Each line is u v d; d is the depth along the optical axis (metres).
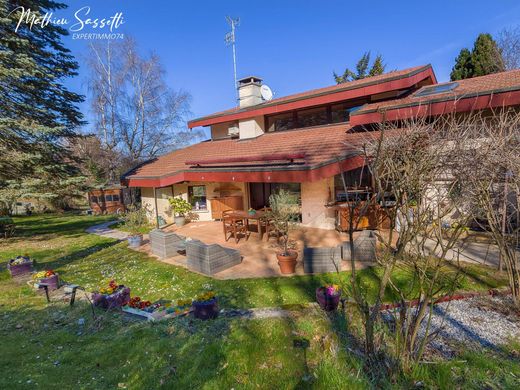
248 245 10.63
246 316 5.54
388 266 3.55
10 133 13.83
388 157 3.75
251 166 11.44
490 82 11.00
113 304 6.36
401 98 12.33
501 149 4.95
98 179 26.56
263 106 15.48
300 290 6.70
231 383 3.76
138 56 29.05
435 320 5.00
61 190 15.72
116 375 4.12
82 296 7.36
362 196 11.61
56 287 8.06
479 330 4.67
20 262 9.25
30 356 4.71
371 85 12.23
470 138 5.28
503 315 5.11
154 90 30.25
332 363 3.79
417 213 3.57
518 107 8.81
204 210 16.58
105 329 5.55
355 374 3.59
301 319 5.22
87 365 4.40
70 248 12.62
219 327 5.16
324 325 4.95
